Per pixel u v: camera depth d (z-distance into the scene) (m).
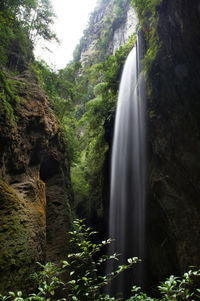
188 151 6.51
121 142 10.94
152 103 7.93
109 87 13.88
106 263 11.98
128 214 10.02
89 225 15.40
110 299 2.11
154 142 7.87
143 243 8.74
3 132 4.63
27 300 1.80
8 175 5.13
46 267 2.25
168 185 7.07
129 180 10.03
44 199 6.69
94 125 14.56
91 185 16.47
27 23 9.80
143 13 8.18
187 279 1.98
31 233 4.39
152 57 7.68
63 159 9.96
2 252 3.40
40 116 7.01
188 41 5.84
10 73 7.39
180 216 6.47
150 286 8.30
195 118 6.34
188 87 6.48
